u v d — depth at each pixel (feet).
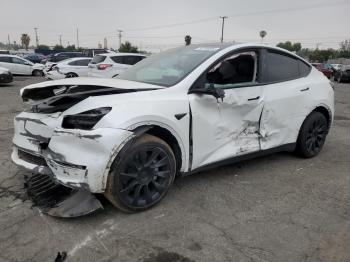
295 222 11.08
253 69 14.52
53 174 10.61
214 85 12.80
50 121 10.87
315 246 9.79
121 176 10.45
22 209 11.32
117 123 10.19
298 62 16.62
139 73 14.06
